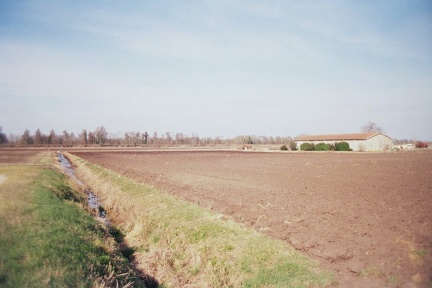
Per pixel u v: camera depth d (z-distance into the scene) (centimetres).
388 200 1636
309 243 1100
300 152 7838
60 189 2134
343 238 1119
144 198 2008
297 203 1644
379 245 1038
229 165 4072
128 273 980
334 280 860
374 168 3228
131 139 17738
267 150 9631
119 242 1419
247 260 1030
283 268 951
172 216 1558
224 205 1678
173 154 7562
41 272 808
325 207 1539
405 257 941
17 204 1499
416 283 813
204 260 1104
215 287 941
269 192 1980
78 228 1259
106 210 2009
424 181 2236
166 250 1233
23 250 938
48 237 1062
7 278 781
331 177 2608
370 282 838
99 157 6303
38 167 3588
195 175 3014
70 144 15262
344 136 8275
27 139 15125
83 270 870
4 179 2498
